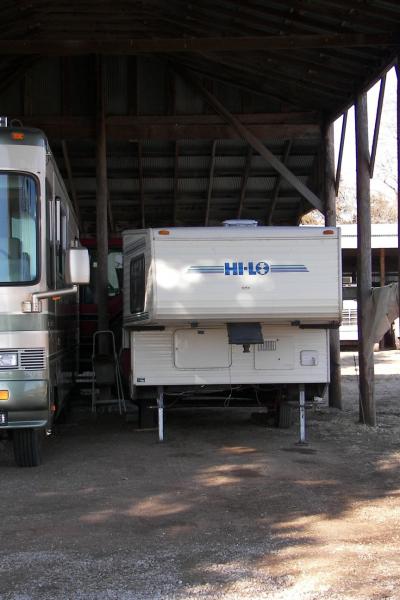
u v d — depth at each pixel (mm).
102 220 11555
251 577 4242
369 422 9875
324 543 4855
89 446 8414
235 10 9250
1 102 12016
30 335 6594
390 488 6359
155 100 12258
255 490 6305
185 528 5223
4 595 4023
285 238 7746
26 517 5527
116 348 11938
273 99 12031
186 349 8359
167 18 10148
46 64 12078
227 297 7680
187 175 14281
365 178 10148
